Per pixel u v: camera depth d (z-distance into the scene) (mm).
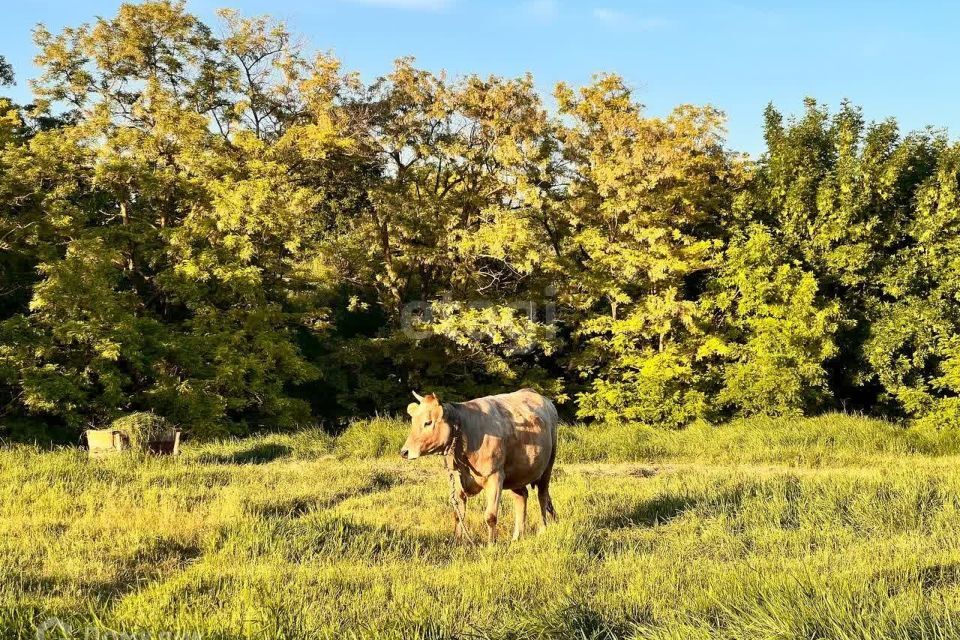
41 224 21438
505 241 23484
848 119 27078
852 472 14391
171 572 7051
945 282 24375
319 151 23047
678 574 6520
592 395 25188
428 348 26250
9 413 21234
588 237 25031
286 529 8328
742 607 5180
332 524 8680
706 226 27828
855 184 25625
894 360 25188
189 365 21891
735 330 25781
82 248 20203
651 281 25453
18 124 22172
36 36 22203
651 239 24219
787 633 4438
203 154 22422
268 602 5629
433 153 24906
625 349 25891
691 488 11664
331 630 5012
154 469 12375
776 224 27125
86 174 22391
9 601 5562
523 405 9305
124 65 22953
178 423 21422
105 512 9102
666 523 9781
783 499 10102
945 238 24797
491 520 8711
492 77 24781
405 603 5707
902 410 26516
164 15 22672
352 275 26875
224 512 9125
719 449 17203
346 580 6605
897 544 7477
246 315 23453
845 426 18844
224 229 22062
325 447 16594
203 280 22484
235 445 16500
